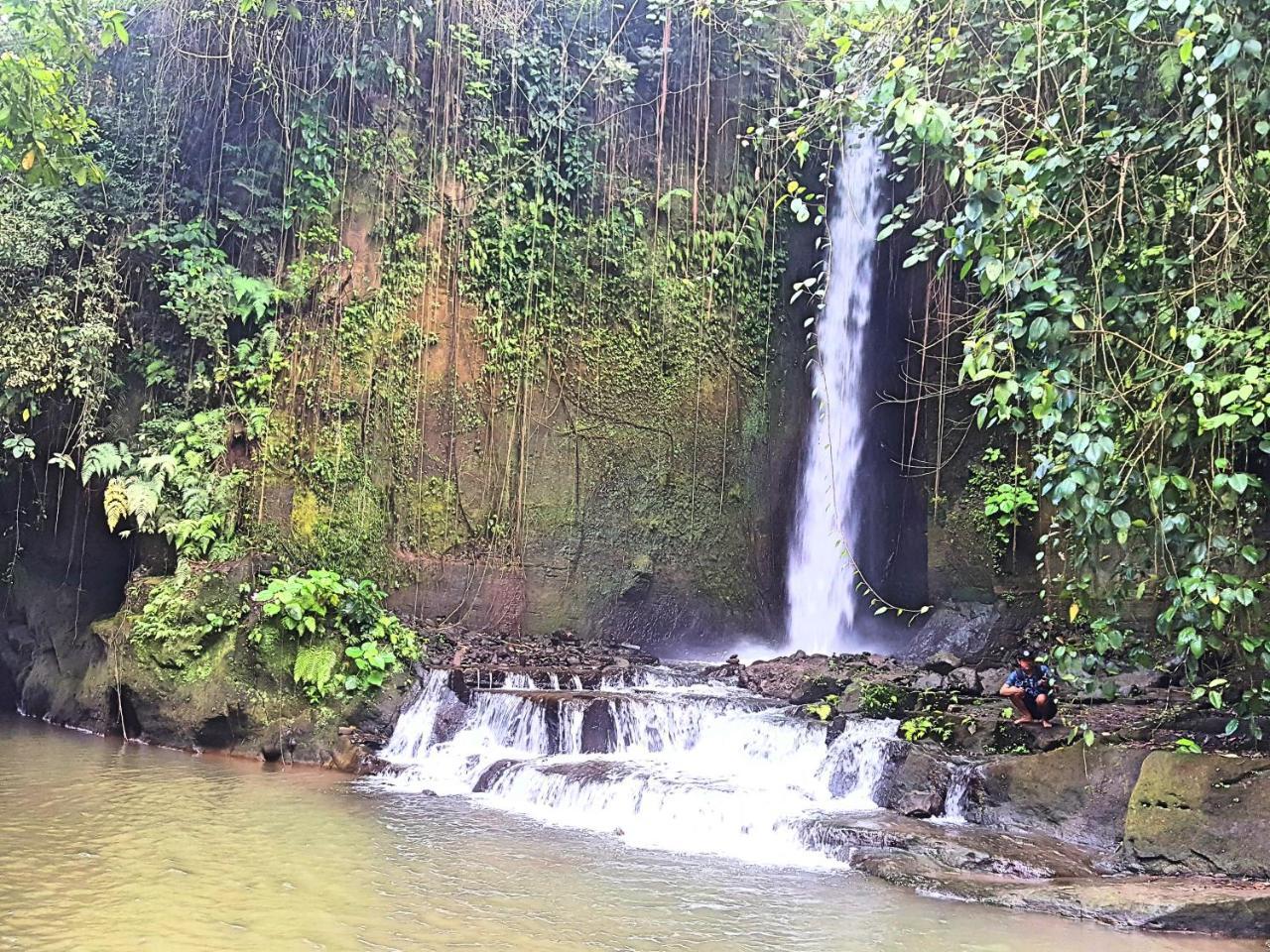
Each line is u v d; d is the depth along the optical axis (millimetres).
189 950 5684
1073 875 7676
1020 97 8578
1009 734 9789
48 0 9969
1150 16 7645
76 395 12625
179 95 13578
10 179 12578
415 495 14305
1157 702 11062
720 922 6504
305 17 13992
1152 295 7566
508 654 13477
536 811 9305
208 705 11531
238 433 13258
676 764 10312
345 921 6234
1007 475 16234
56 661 13945
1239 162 7363
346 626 12180
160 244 13195
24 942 5699
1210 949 6402
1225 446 7477
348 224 14164
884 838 8102
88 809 8648
